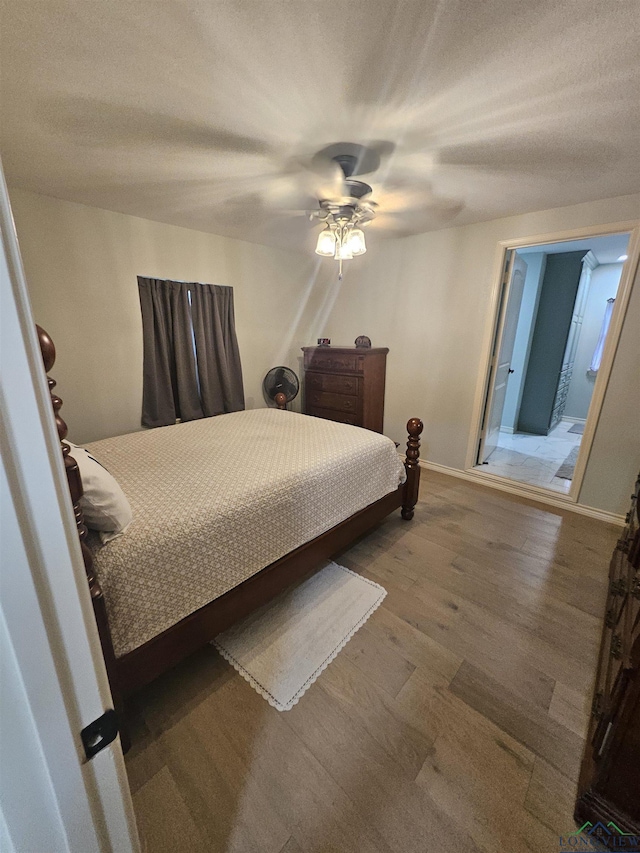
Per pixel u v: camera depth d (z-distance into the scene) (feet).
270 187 7.07
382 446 7.41
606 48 3.47
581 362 17.37
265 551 5.21
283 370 12.69
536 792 3.55
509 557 7.30
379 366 12.23
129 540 3.96
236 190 7.26
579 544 7.76
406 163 6.01
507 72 3.84
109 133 5.12
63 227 8.08
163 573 4.07
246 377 12.54
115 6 3.07
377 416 12.64
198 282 10.58
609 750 3.16
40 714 1.24
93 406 9.24
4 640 1.13
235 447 6.95
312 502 5.86
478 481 11.09
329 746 3.94
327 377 12.70
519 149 5.50
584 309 16.47
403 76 3.95
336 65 3.79
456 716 4.24
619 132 5.01
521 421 16.42
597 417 8.56
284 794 3.54
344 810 3.42
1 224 0.98
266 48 3.56
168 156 5.81
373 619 5.69
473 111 4.55
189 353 10.64
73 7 3.07
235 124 4.90
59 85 4.09
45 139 5.29
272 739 4.01
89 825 1.46
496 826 3.30
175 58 3.69
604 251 14.03
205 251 10.60
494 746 3.94
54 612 1.23
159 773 3.72
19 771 1.24
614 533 8.19
